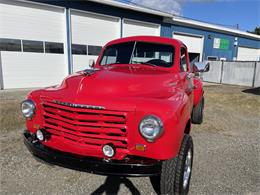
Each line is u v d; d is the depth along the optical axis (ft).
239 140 16.35
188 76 13.05
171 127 7.34
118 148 7.84
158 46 12.90
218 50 82.69
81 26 45.44
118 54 13.26
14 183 10.01
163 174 8.23
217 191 9.84
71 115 8.14
